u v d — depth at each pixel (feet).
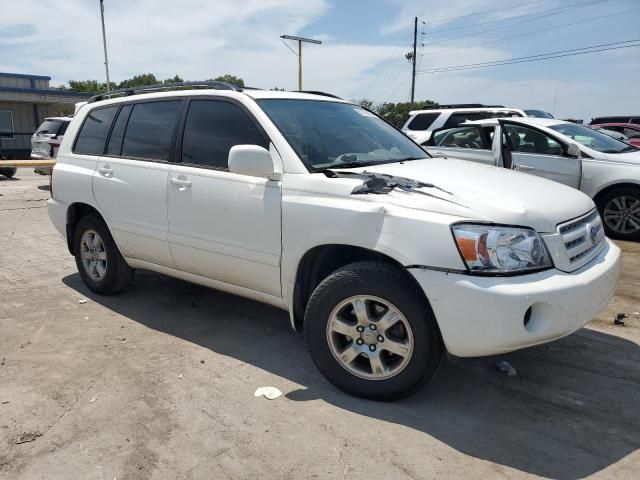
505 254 9.30
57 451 9.21
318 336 10.98
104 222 16.12
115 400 10.78
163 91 15.40
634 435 9.60
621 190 24.36
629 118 67.51
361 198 10.41
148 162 14.46
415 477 8.55
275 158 11.84
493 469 8.73
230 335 13.97
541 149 26.04
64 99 96.53
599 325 14.40
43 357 12.69
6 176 54.19
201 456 9.07
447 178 11.34
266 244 11.81
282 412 10.36
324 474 8.62
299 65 109.60
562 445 9.33
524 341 9.25
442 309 9.45
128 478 8.57
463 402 10.68
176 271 14.44
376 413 10.30
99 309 15.84
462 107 41.65
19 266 20.35
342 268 10.68
